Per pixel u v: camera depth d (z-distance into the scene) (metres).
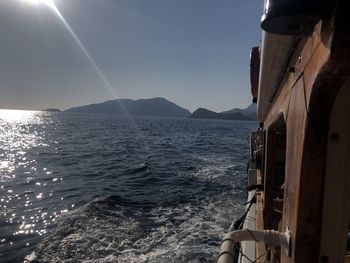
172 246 8.97
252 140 13.59
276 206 5.14
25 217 12.41
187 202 13.73
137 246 8.98
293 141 2.13
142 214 12.05
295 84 2.19
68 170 24.19
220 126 139.88
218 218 11.44
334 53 1.38
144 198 14.70
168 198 14.53
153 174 21.39
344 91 1.63
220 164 25.50
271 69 3.25
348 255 2.54
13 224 11.62
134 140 53.69
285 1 1.47
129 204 13.52
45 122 128.12
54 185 18.73
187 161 27.84
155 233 9.94
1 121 126.19
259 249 4.27
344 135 1.68
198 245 9.01
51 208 13.65
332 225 1.76
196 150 38.09
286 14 1.47
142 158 30.59
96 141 50.72
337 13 1.29
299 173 1.80
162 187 17.31
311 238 1.79
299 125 1.92
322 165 1.73
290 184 2.17
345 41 1.33
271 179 5.24
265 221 5.14
